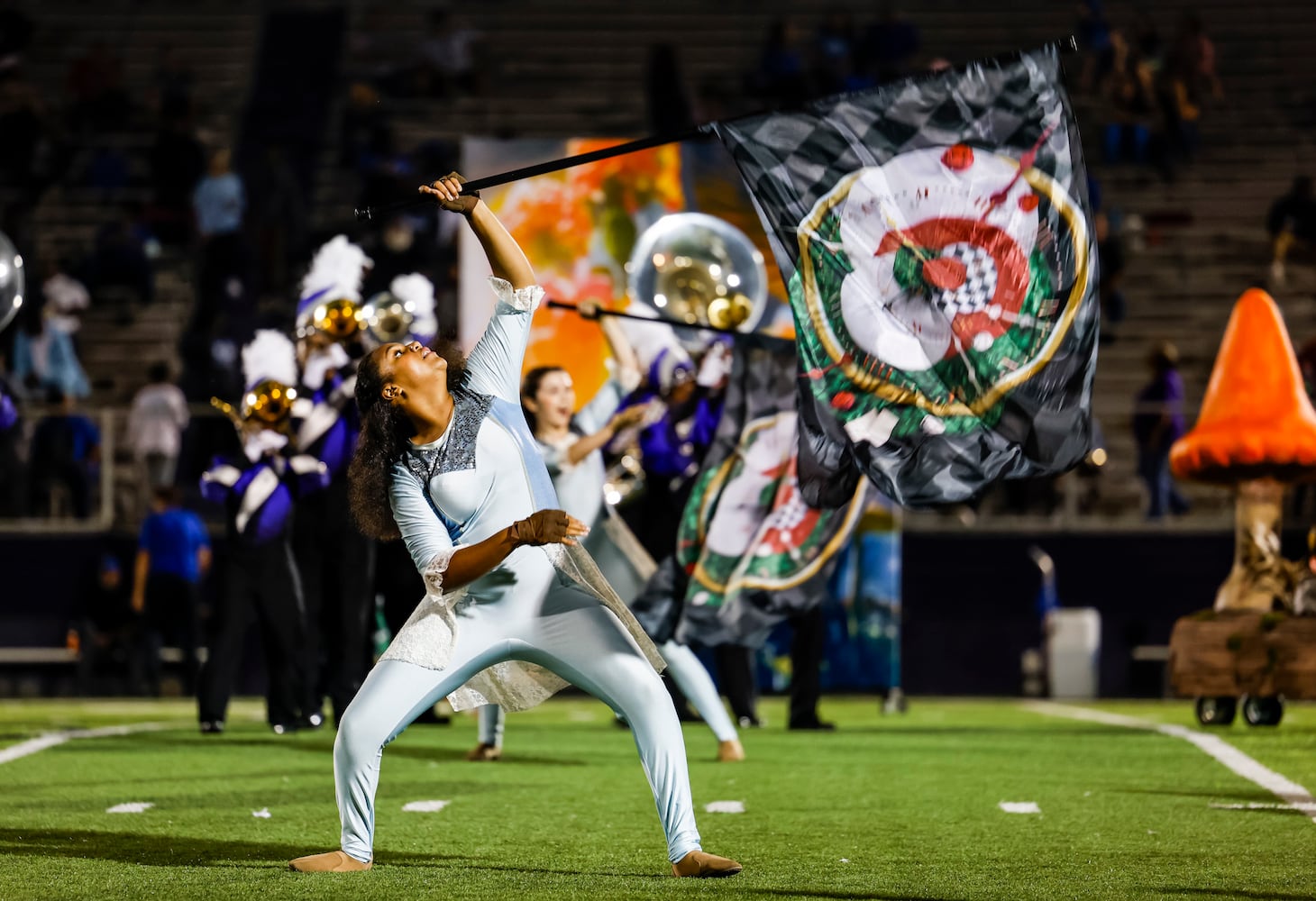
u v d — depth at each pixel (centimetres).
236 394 2147
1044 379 616
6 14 2706
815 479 630
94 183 2597
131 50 2962
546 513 504
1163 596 1864
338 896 504
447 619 529
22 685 1784
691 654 966
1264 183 2611
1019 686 1864
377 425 529
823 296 625
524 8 2981
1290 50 2823
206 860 579
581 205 1486
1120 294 2264
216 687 1150
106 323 2386
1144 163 2609
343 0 3017
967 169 622
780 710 1606
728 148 623
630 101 2827
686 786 541
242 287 2275
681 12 2981
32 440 1922
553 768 915
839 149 625
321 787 812
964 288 621
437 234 2183
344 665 1128
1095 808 738
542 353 1479
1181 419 1891
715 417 1136
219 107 2850
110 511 1889
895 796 786
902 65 2630
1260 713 1242
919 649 1877
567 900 496
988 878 542
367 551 1130
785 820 697
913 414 621
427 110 2792
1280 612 1214
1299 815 717
